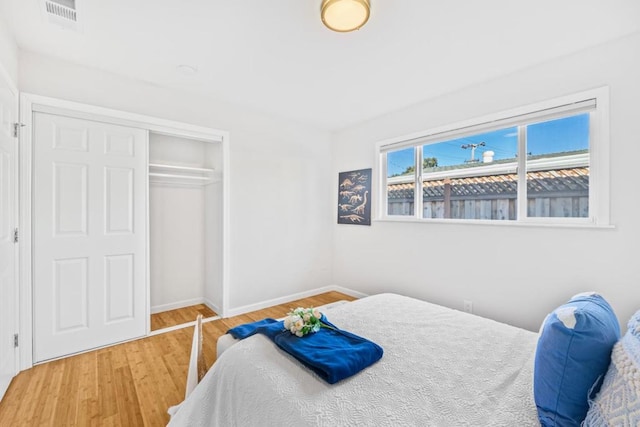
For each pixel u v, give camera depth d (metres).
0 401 1.74
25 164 2.08
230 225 3.22
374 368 1.19
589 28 1.84
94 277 2.42
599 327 0.83
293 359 1.24
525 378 1.10
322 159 4.11
